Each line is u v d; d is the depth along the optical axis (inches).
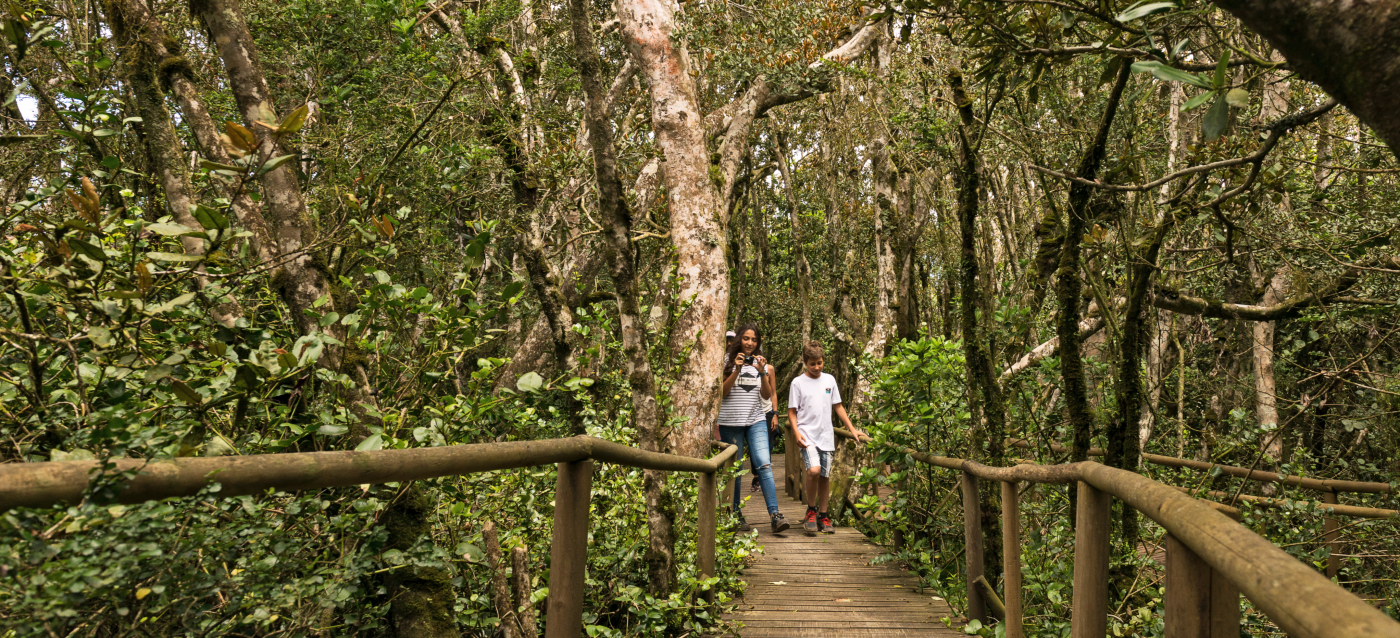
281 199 115.5
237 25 116.5
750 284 758.5
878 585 221.6
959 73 170.6
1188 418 336.8
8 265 70.6
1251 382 287.6
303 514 74.4
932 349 212.1
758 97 329.4
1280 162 142.3
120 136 123.3
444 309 118.0
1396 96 38.6
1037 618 149.0
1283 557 38.6
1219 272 241.8
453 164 191.6
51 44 116.1
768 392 311.3
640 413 159.0
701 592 179.3
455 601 114.2
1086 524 83.1
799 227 610.2
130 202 141.6
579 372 228.4
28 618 43.5
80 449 63.2
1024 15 115.0
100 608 51.3
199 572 56.0
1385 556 178.9
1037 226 203.8
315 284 115.7
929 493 234.5
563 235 329.7
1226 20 140.8
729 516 236.5
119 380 73.3
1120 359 155.0
